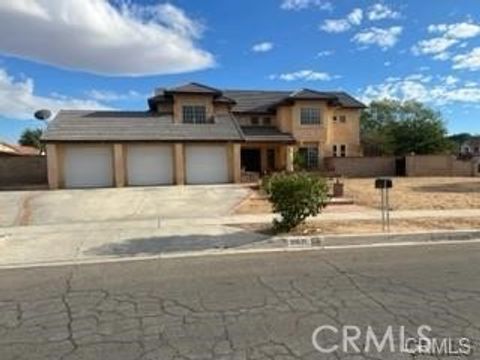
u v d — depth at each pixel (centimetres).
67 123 2695
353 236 973
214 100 3173
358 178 3086
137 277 695
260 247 923
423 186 2323
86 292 618
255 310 523
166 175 2662
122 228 1189
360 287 609
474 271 691
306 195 1048
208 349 420
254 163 3431
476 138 8375
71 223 1326
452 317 490
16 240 1050
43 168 2938
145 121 2861
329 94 3538
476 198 1738
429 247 899
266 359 396
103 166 2575
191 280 667
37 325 493
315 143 3444
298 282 640
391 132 4772
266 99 3703
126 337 454
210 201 1795
